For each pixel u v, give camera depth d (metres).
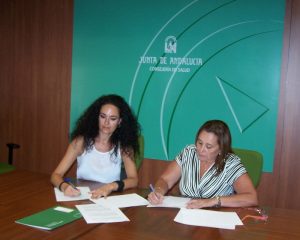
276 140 3.15
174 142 3.48
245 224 1.65
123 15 3.60
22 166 4.19
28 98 4.11
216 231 1.56
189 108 3.41
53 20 3.92
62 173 2.29
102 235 1.48
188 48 3.37
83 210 1.75
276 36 3.09
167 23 3.43
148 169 3.58
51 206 1.80
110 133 2.35
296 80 3.06
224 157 2.06
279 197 3.16
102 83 3.74
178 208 1.84
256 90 3.18
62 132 3.97
